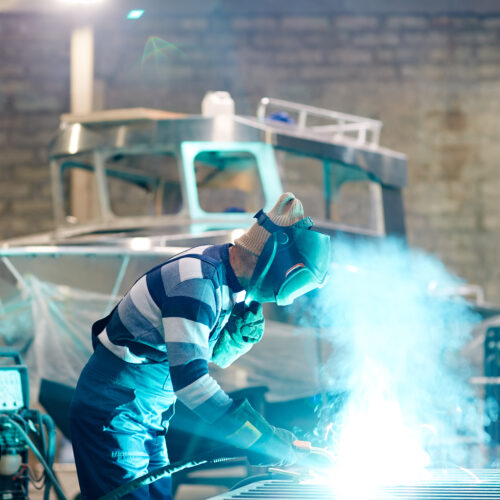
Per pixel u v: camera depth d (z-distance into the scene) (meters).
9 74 10.02
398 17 10.14
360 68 10.08
